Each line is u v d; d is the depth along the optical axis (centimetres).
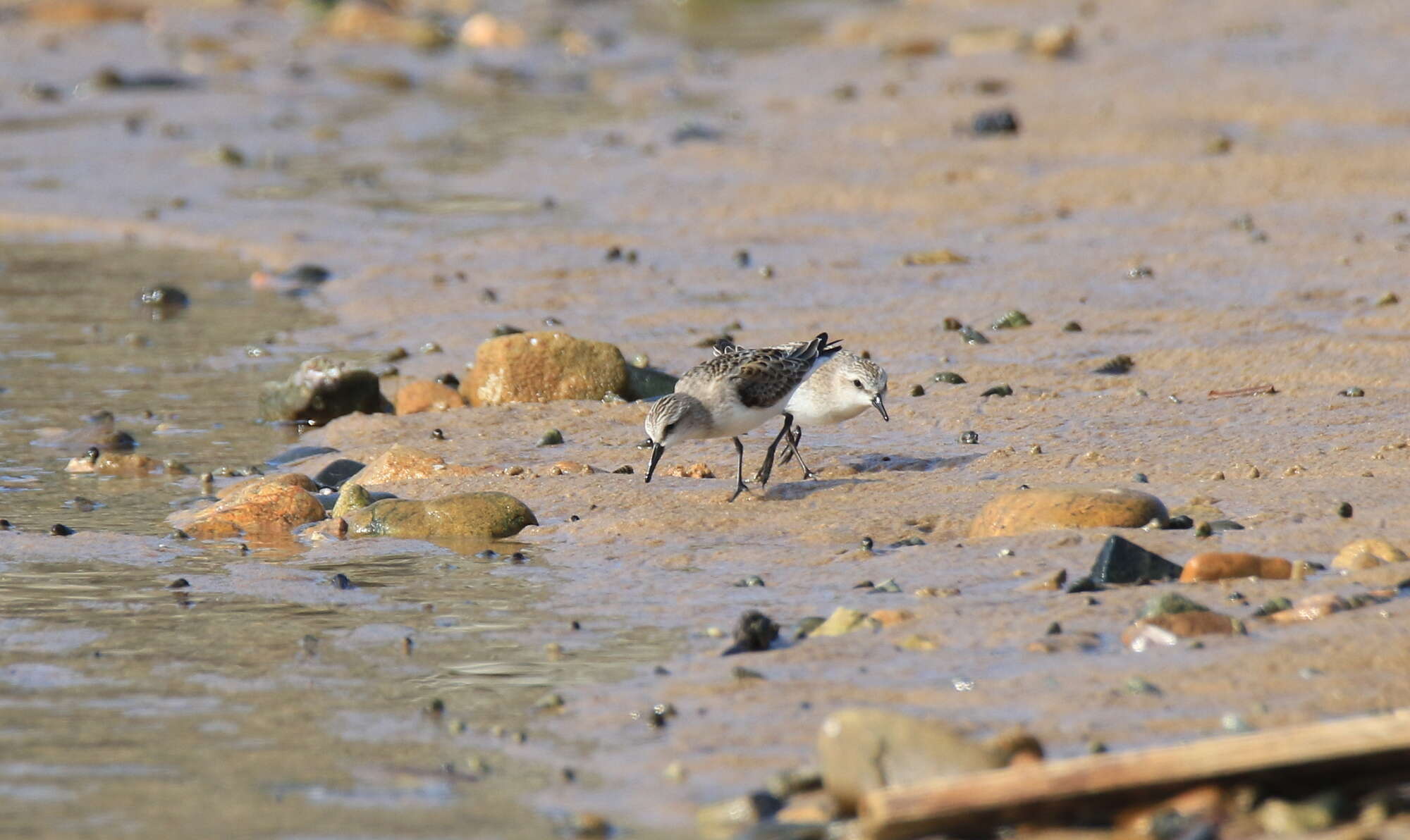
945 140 2847
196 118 3303
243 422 1541
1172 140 2706
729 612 949
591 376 1552
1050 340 1698
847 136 2931
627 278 2055
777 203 2461
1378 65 3272
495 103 3528
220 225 2452
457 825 684
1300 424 1342
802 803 687
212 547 1129
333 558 1095
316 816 695
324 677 862
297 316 1964
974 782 645
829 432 1410
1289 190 2386
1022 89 3278
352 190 2677
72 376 1706
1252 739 664
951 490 1195
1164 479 1196
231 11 4894
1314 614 870
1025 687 792
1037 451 1290
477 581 1032
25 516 1220
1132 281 1942
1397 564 951
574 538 1129
